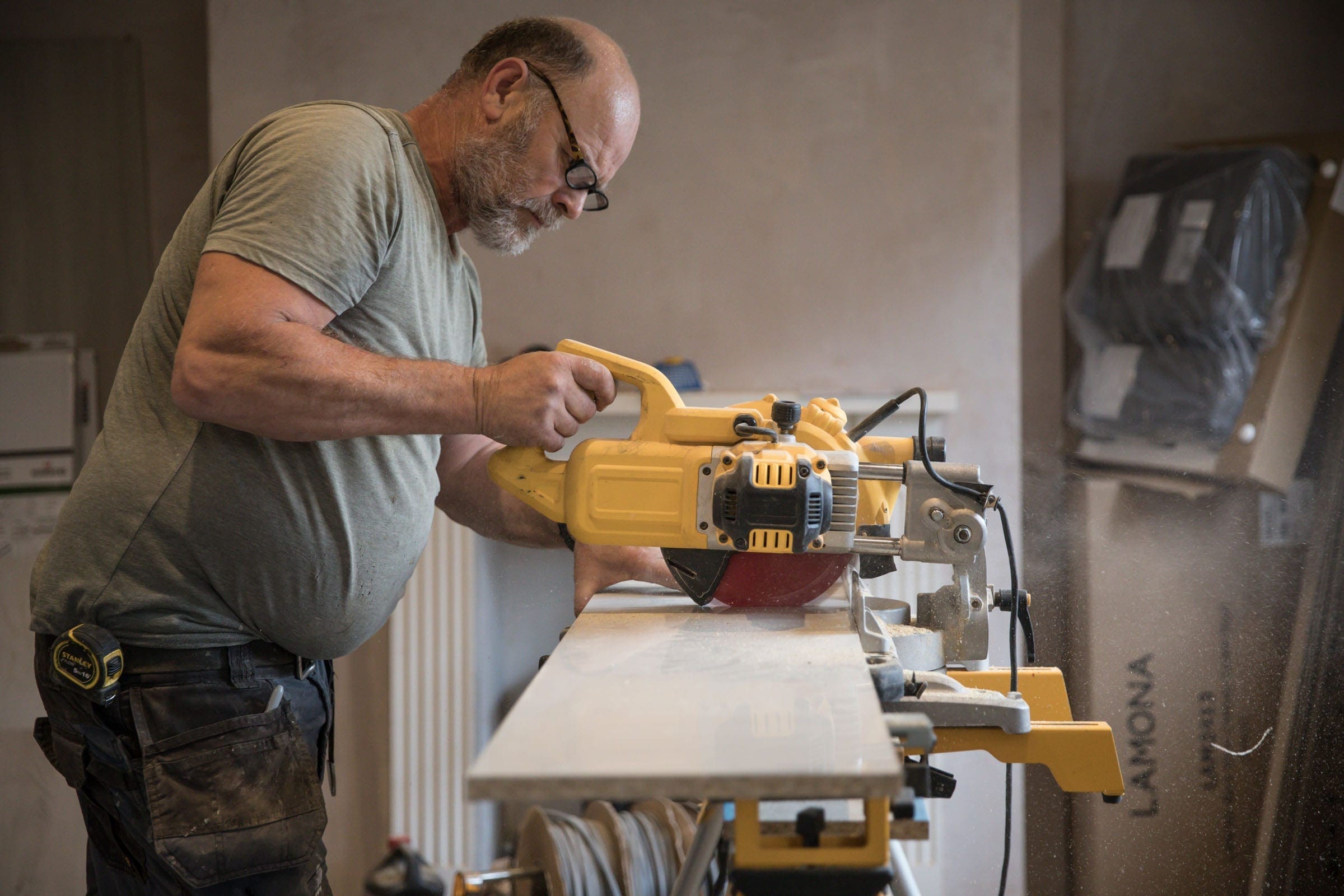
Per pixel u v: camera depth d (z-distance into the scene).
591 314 3.04
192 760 1.31
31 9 3.21
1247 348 2.90
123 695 1.31
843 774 0.75
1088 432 3.20
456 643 2.78
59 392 3.13
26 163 3.18
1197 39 3.45
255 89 2.96
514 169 1.42
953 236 2.99
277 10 2.95
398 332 1.38
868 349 3.02
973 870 2.75
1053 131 3.41
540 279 3.04
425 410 1.24
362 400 1.20
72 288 3.18
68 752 1.38
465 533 2.77
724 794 0.75
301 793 1.39
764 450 1.30
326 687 1.53
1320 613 2.51
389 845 2.84
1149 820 2.54
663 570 1.55
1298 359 2.82
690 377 2.88
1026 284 3.43
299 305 1.20
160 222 3.21
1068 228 3.46
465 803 2.78
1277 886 2.33
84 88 3.18
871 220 3.00
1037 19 3.40
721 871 1.31
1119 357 3.11
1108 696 2.66
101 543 1.30
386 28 2.96
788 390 3.03
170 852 1.27
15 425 3.12
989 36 2.96
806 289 3.02
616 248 3.03
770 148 3.01
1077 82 3.45
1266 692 2.57
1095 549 2.87
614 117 1.43
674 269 3.03
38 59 3.18
